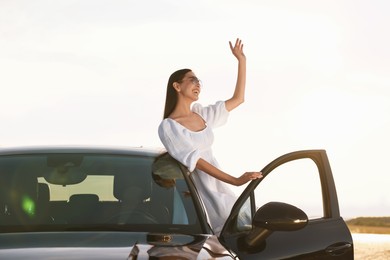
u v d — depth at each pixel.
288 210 5.41
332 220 6.10
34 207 5.52
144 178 5.77
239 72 7.19
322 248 5.91
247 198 5.74
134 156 6.05
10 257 4.62
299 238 5.81
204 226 5.48
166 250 4.78
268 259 5.62
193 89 6.54
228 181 6.06
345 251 6.02
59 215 5.45
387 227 28.44
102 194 5.63
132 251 4.71
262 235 5.58
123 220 5.43
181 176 5.91
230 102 7.07
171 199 5.62
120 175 5.76
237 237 5.63
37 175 5.76
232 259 4.88
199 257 4.71
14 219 5.40
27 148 6.16
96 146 6.27
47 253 4.68
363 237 25.23
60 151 6.06
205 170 6.20
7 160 5.93
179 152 6.15
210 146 6.51
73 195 5.60
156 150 6.33
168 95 6.60
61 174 5.77
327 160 6.22
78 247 4.81
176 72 6.60
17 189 5.66
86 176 5.77
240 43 7.24
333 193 6.16
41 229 5.29
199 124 6.54
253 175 5.82
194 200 5.67
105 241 4.97
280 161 5.96
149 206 5.55
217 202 6.29
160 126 6.27
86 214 5.46
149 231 5.34
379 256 19.78
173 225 5.45
